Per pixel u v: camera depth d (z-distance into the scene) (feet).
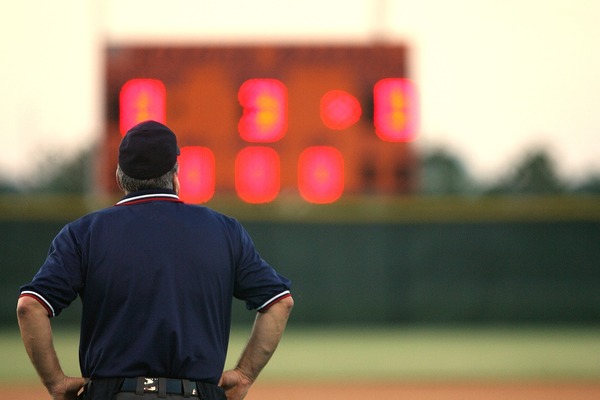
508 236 171.42
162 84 153.89
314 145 154.51
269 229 165.48
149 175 38.73
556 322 172.04
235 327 167.73
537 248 171.83
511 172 315.78
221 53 154.30
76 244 37.50
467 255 170.81
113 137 154.10
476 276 171.01
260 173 154.30
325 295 168.35
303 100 154.61
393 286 169.68
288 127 154.51
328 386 114.11
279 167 154.51
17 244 167.84
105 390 36.52
